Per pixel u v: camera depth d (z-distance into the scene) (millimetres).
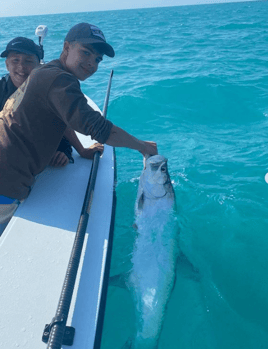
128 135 1979
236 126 5574
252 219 3043
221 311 2127
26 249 1680
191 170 3998
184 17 38750
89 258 1737
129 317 2008
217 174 3906
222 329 2006
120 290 2150
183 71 9164
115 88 7465
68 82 1572
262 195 3449
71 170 2504
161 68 9812
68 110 1582
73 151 2850
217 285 2316
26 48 2242
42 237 1772
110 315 2008
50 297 1441
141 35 19484
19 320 1330
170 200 2771
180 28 23578
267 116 5934
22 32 25734
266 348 1902
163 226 2643
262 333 1993
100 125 1685
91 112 1633
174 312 2102
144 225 2586
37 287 1479
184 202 3252
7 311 1361
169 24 28078
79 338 1338
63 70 1640
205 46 14281
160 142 4887
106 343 1862
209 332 1985
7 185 1859
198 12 51594
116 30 23781
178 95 6969
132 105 6301
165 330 1981
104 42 1680
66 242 1765
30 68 2305
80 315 1427
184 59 11359
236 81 7895
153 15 50969
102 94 7066
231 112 6199
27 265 1586
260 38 16031
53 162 2461
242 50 12859
